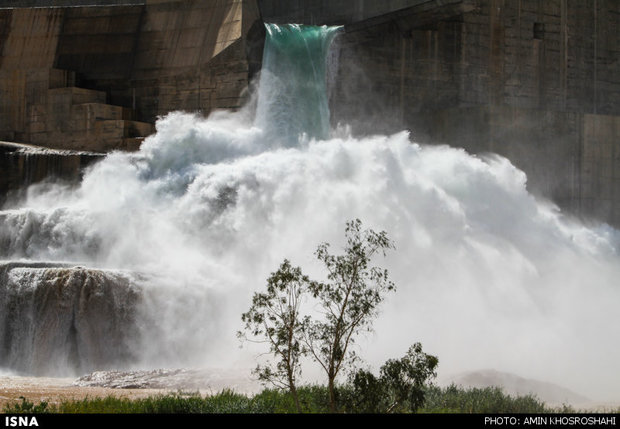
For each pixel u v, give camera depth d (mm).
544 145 49719
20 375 30875
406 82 53844
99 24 52312
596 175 50531
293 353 18297
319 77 51688
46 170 45625
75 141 48562
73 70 51812
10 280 32469
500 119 49094
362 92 53375
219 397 19781
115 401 19203
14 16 53281
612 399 25844
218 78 48656
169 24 50969
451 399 20656
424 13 51656
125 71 51062
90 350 31453
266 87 49312
